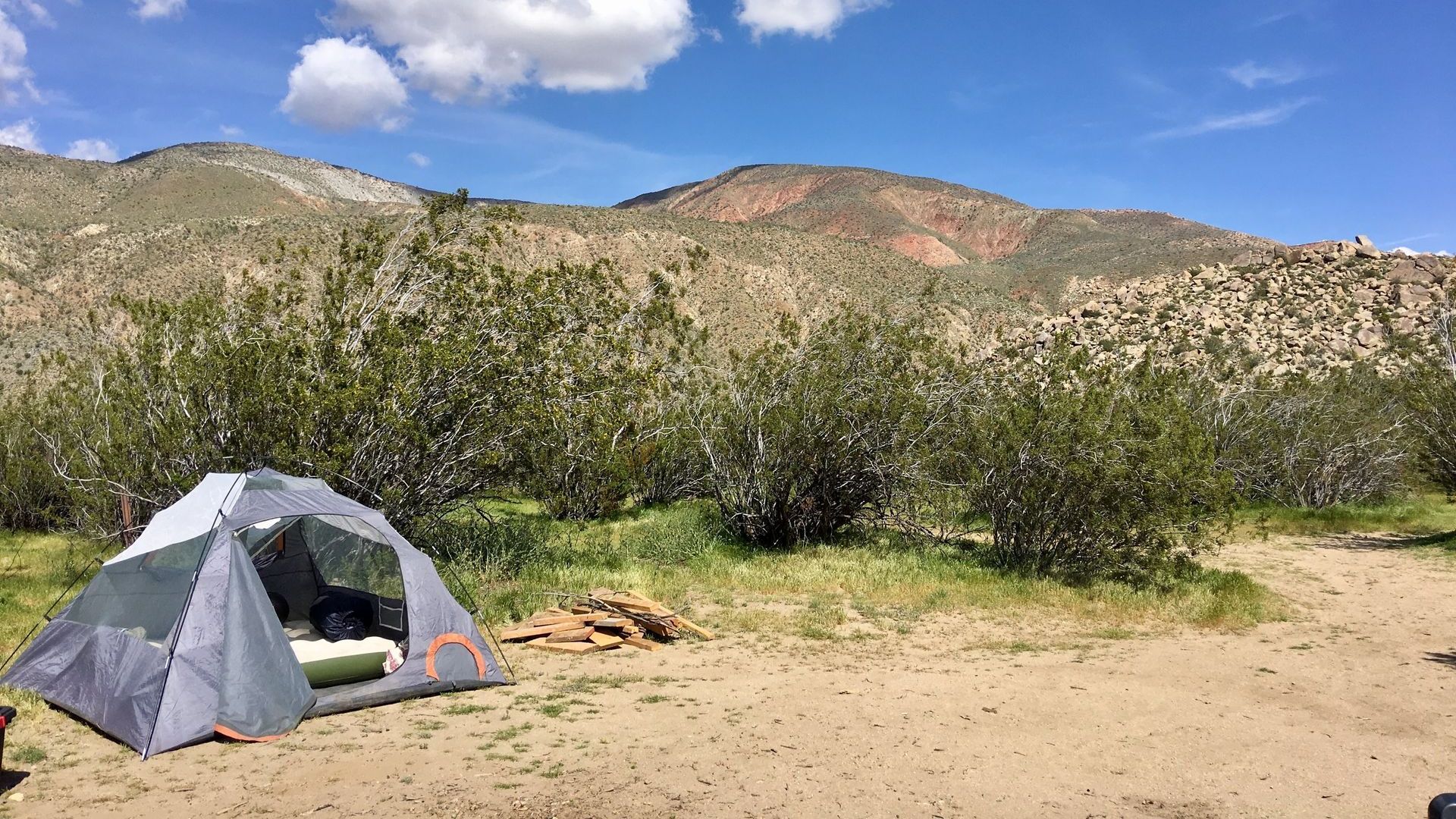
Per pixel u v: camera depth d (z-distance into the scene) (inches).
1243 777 233.1
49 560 582.9
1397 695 315.9
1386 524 840.9
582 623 388.2
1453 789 225.9
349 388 453.7
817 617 431.8
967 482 593.9
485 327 504.7
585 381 526.0
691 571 544.1
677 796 214.7
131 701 256.1
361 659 300.0
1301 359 1584.6
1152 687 323.0
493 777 227.0
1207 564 615.5
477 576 480.1
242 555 281.4
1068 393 569.9
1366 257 2048.5
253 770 231.5
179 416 458.6
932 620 433.1
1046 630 418.9
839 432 612.7
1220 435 952.9
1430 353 1306.6
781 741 255.8
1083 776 232.5
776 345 668.7
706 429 679.7
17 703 279.0
